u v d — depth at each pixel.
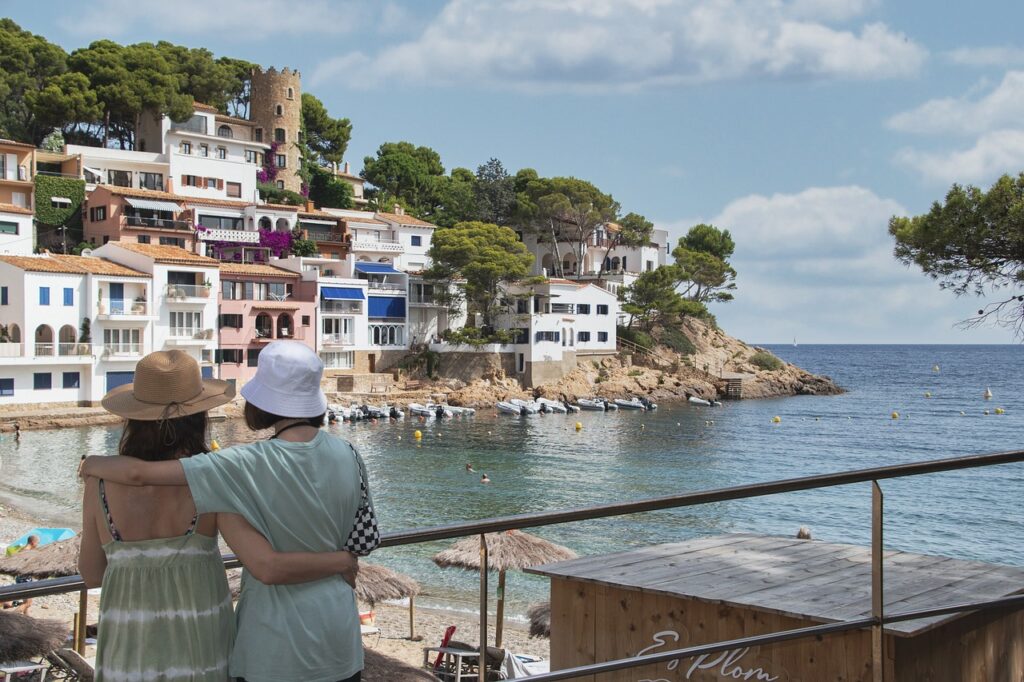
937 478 49.44
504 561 16.91
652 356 101.88
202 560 3.30
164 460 3.33
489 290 89.25
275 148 101.31
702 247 124.38
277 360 3.56
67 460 49.81
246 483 3.27
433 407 77.31
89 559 3.29
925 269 26.03
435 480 46.91
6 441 55.28
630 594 6.56
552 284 92.19
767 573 6.77
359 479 3.59
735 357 112.56
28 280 60.72
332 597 3.45
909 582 6.40
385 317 84.50
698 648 4.38
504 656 15.54
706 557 7.38
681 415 83.44
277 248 82.75
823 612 5.60
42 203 75.12
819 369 190.38
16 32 90.44
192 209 80.06
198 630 3.26
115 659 3.21
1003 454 5.12
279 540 3.31
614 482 47.72
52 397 62.06
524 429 69.75
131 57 89.94
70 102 83.50
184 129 93.38
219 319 71.25
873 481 4.65
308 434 3.54
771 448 62.75
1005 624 6.19
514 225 115.62
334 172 111.75
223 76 103.62
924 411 92.69
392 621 21.75
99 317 63.75
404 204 113.81
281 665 3.31
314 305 77.75
